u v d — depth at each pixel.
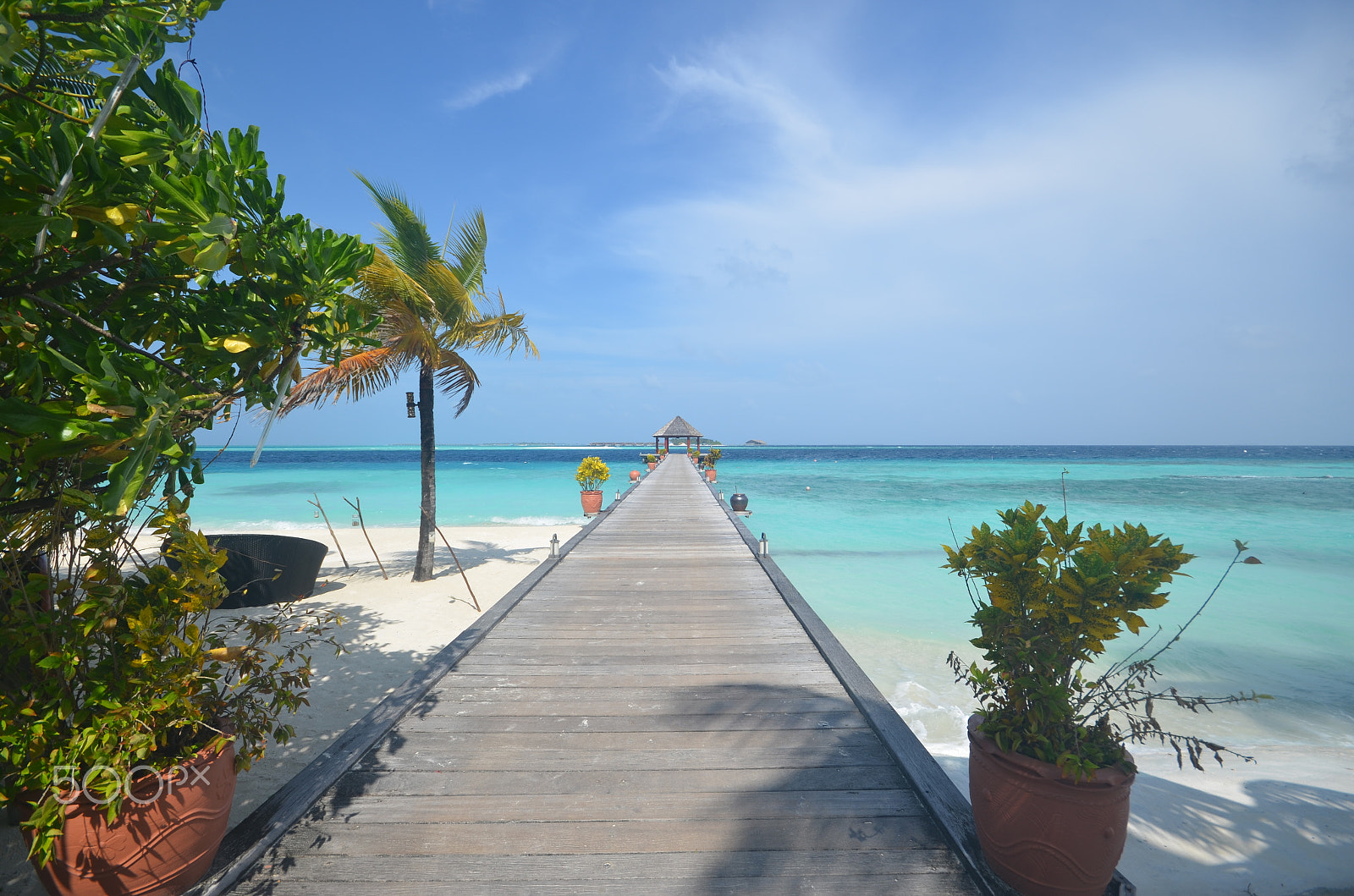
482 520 20.45
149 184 1.67
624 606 6.54
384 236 9.95
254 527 18.91
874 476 47.09
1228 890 3.75
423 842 2.67
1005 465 69.31
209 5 1.65
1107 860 2.18
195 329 2.14
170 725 2.16
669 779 3.16
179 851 2.21
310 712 5.43
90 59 1.69
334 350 2.35
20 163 1.50
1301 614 9.94
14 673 2.21
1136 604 2.26
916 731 5.77
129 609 2.33
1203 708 6.40
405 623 8.48
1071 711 2.30
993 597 2.45
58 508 2.10
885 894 2.38
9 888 2.96
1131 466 69.94
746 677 4.57
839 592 10.99
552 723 3.80
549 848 2.63
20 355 1.63
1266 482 42.97
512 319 10.93
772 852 2.62
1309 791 4.83
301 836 2.70
